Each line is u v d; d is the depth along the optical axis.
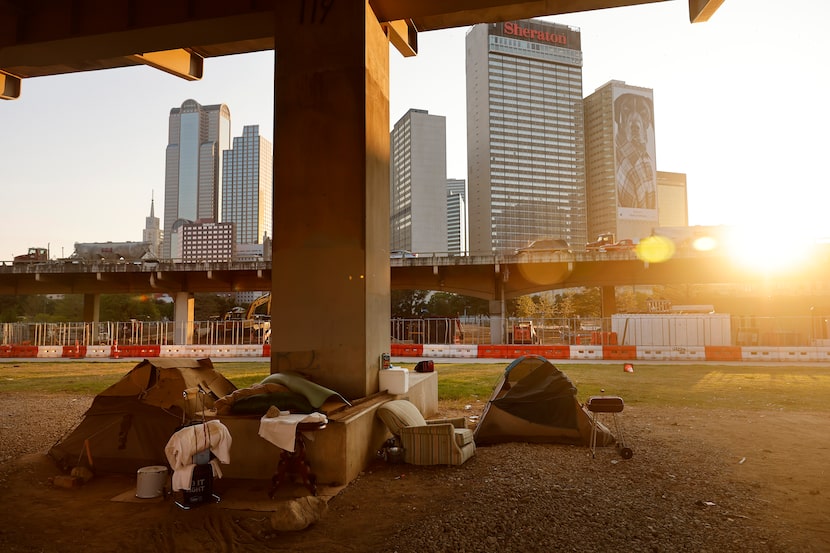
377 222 10.31
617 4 11.99
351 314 9.55
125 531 5.89
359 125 9.78
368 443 8.41
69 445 8.51
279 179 10.04
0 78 15.49
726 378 20.84
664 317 33.19
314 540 5.54
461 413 13.59
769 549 5.19
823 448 9.52
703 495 6.87
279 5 10.38
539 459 8.72
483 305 94.94
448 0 10.84
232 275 50.25
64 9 12.68
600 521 5.92
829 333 33.53
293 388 8.06
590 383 19.19
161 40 12.65
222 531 5.86
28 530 5.93
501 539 5.44
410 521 6.00
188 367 9.07
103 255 57.16
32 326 39.69
